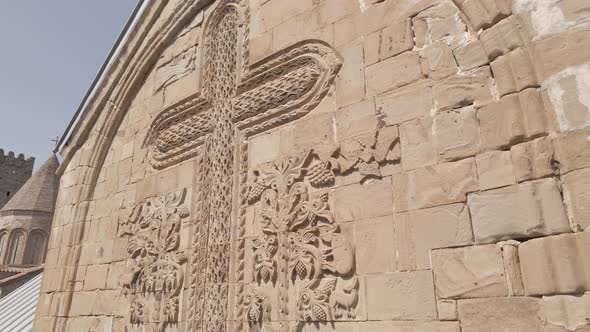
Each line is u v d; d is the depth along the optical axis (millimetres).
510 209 2836
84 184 7387
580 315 2352
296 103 4613
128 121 7211
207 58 6070
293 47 4891
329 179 3998
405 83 3748
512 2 3164
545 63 2859
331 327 3557
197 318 4695
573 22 2791
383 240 3455
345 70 4266
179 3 6730
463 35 3500
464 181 3137
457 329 2863
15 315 11102
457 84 3400
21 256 31000
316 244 3910
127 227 6242
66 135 8312
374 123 3840
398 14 4020
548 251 2570
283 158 4551
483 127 3150
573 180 2557
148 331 5230
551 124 2768
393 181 3551
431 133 3441
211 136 5539
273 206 4418
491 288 2781
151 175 6250
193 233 5223
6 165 37750
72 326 6406
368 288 3424
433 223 3205
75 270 6852
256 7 5605
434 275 3088
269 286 4168
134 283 5754
